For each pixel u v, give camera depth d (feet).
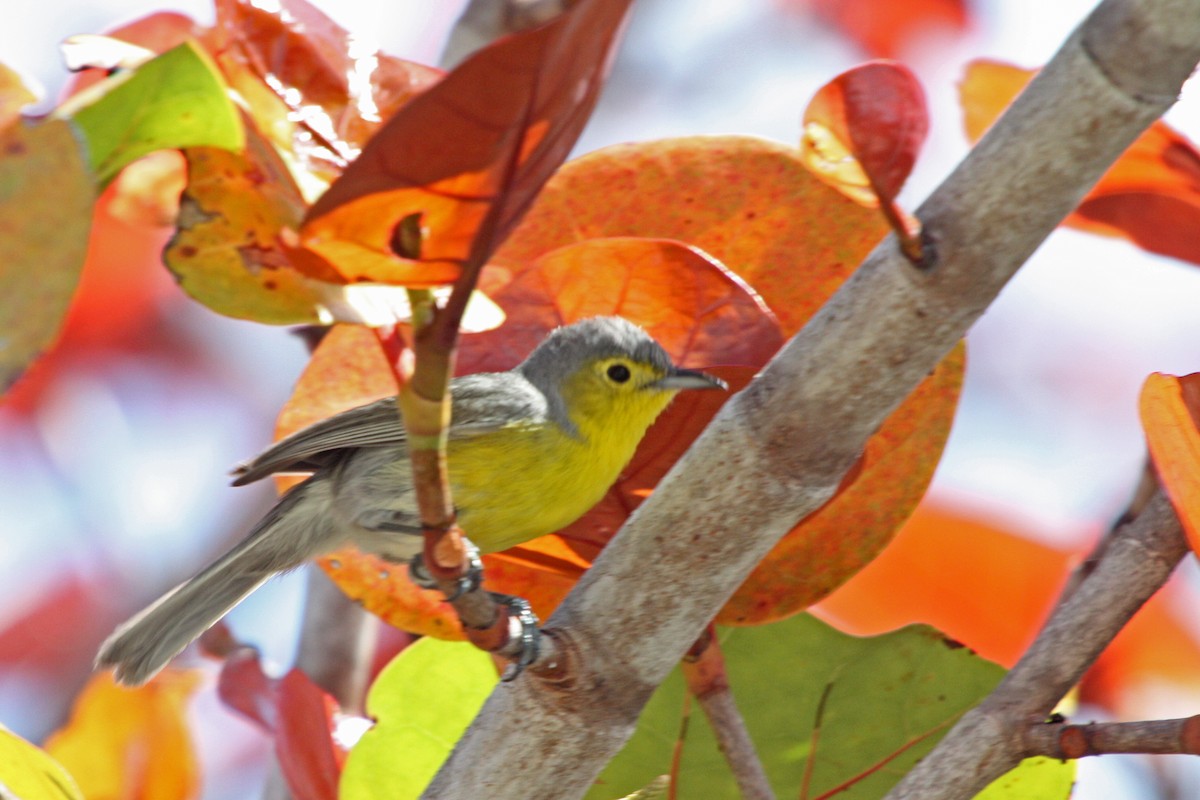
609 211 23.98
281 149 17.26
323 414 23.53
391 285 14.51
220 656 33.78
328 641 31.04
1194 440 16.97
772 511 18.38
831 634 24.25
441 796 19.60
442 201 13.76
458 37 31.30
